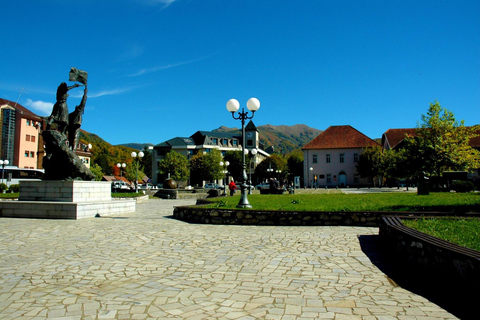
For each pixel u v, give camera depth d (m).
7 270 5.84
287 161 94.31
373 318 3.67
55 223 12.30
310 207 12.63
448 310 3.90
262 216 11.83
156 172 89.94
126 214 16.19
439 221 7.95
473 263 3.82
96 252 7.35
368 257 6.64
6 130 57.09
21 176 43.31
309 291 4.66
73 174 15.45
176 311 3.91
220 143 96.69
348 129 74.12
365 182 69.50
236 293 4.59
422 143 36.72
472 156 35.75
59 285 4.99
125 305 4.12
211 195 30.77
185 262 6.43
